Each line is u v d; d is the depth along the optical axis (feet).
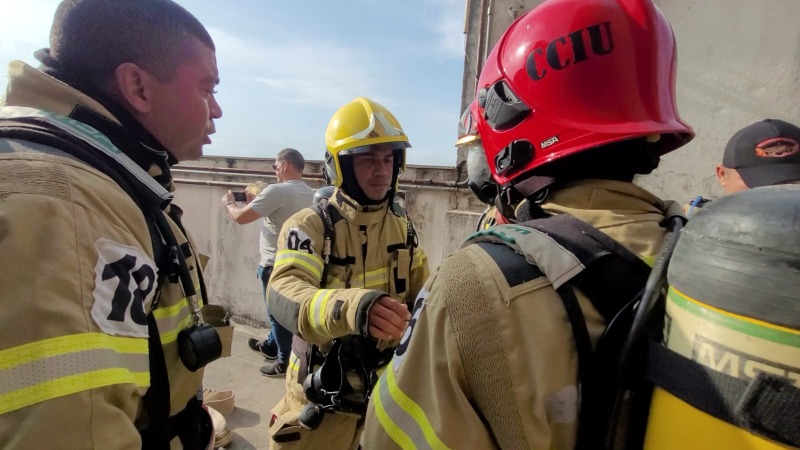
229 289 15.08
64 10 2.98
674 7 9.12
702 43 8.91
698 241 1.55
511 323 1.80
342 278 5.42
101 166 2.60
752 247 1.37
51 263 1.99
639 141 2.34
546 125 2.32
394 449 2.00
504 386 1.78
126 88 3.06
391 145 5.60
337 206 5.61
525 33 2.52
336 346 4.97
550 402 1.74
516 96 2.44
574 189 2.25
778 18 8.34
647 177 9.49
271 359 12.05
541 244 1.91
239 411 9.48
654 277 1.73
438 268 2.19
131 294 2.35
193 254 3.72
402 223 6.10
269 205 10.50
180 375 3.13
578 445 1.79
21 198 2.04
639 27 2.32
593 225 2.08
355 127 5.49
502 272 1.89
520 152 2.41
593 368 1.78
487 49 10.52
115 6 2.95
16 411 1.82
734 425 1.35
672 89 2.52
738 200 1.53
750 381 1.31
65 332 1.95
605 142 2.16
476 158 3.50
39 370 1.87
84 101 2.84
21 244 1.95
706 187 8.97
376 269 5.67
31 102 2.76
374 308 3.93
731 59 8.70
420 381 2.00
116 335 2.23
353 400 5.07
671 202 2.45
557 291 1.84
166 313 3.03
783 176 5.54
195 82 3.32
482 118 2.80
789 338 1.26
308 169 13.80
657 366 1.58
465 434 1.81
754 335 1.32
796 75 8.23
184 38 3.23
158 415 2.82
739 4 8.60
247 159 14.96
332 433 5.45
